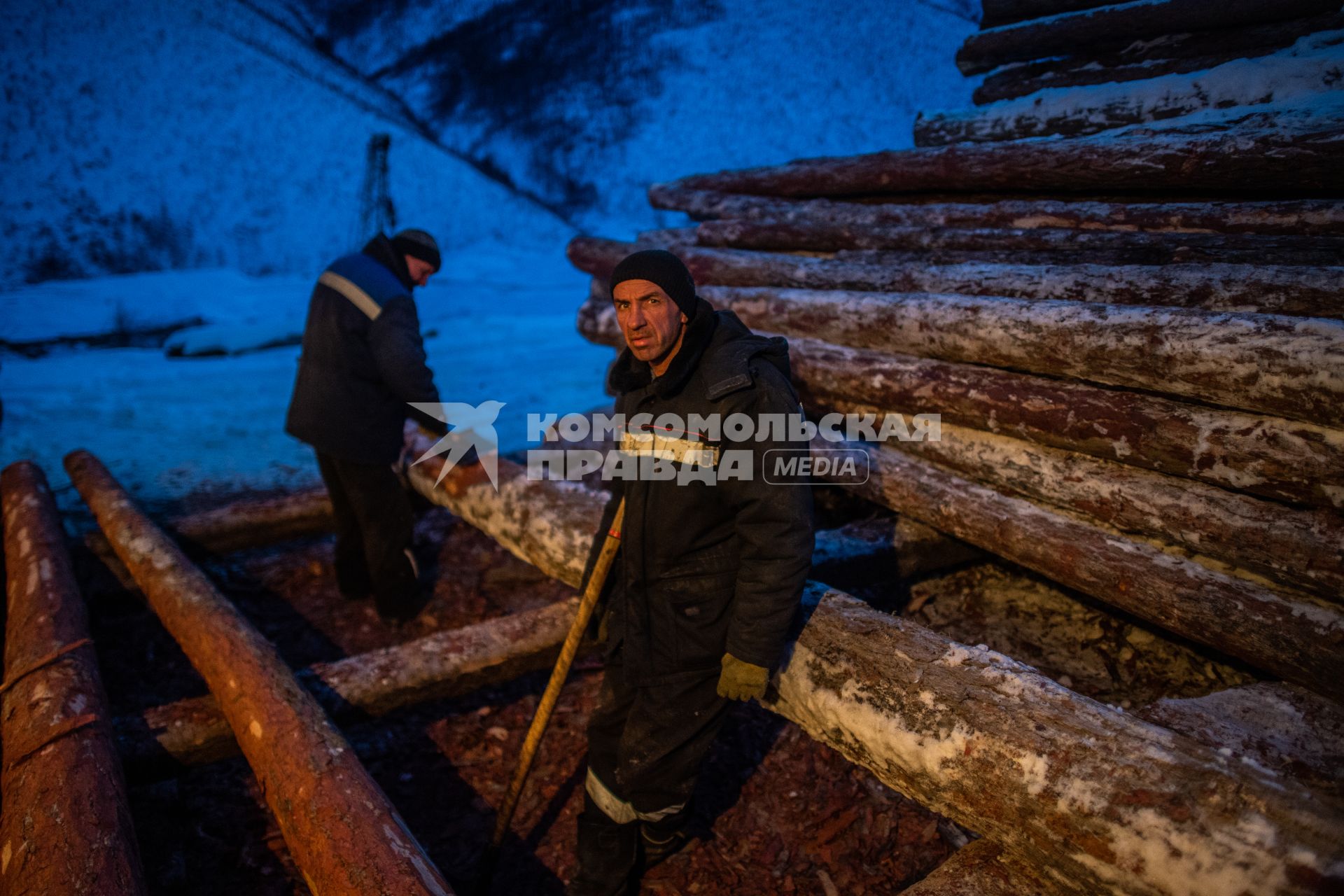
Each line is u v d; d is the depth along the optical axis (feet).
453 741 8.73
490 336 39.04
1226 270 7.53
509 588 12.10
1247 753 5.24
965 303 8.88
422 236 10.63
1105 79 12.13
